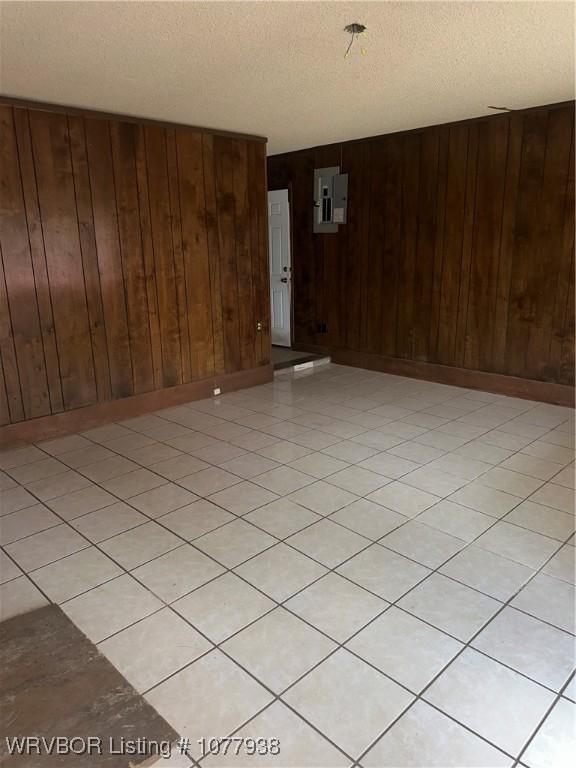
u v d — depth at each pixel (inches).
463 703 68.1
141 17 93.7
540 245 181.0
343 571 94.7
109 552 101.7
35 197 147.9
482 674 72.5
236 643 78.6
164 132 171.9
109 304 168.4
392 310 228.1
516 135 179.2
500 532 106.5
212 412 183.8
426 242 210.8
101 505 119.7
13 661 75.3
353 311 243.3
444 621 82.4
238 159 194.4
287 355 259.8
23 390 154.0
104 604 87.4
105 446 154.6
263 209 206.5
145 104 150.2
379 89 141.7
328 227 243.9
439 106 165.5
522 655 75.7
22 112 142.2
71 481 132.0
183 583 92.3
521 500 119.3
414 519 111.6
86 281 161.9
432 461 140.4
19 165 143.7
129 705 68.4
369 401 194.2
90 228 160.1
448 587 90.1
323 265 250.7
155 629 81.6
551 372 186.4
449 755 61.5
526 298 187.8
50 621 83.4
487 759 61.0
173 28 98.6
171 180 176.4
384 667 73.9
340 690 70.3
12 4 87.8
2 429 151.3
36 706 68.2
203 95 142.6
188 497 122.7
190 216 183.8
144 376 181.0
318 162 241.1
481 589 89.6
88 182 157.4
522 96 155.6
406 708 67.6
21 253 147.8
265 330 217.0
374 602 86.7
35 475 135.8
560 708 67.2
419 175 207.2
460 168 195.2
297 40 105.4
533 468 135.6
